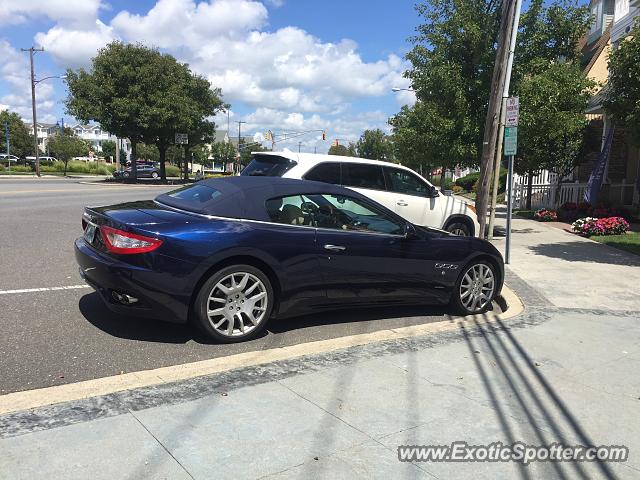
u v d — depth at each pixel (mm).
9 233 10555
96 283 4758
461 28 13445
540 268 8984
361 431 3340
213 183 5594
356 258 5434
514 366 4559
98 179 45875
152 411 3445
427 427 3441
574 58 14750
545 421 3602
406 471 2941
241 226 4895
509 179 9227
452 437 3334
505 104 9680
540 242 12156
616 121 10281
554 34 13805
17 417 3301
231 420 3381
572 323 5930
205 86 46438
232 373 4137
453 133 13812
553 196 20750
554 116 13180
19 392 3689
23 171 58344
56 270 7465
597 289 7582
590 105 17141
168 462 2887
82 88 36250
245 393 3781
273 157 8805
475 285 6301
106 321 5359
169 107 37750
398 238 5723
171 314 4645
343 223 5547
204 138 50656
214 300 4781
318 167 8711
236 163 83312
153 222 4719
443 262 6016
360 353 4715
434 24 13961
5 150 81188
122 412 3416
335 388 3945
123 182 40031
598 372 4496
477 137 13516
